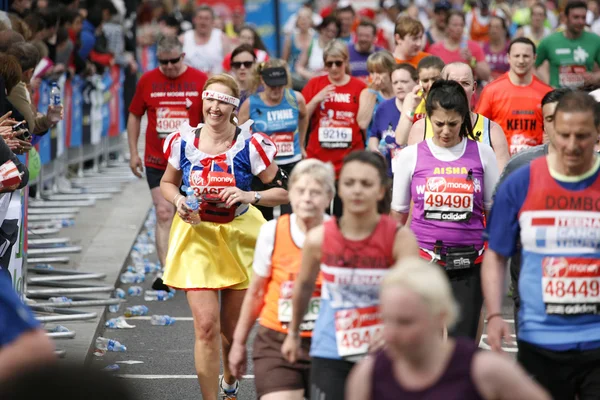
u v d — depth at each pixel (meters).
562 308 13.57
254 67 29.28
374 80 31.14
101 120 48.69
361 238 13.30
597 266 13.55
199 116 30.19
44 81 36.03
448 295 10.33
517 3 73.75
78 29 43.50
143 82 30.00
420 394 10.47
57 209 39.38
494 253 14.22
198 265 18.44
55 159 41.47
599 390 13.54
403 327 10.19
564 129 13.28
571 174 13.62
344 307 13.41
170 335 25.12
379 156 13.41
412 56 32.91
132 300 28.72
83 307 26.45
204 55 46.19
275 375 14.50
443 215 18.28
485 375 10.33
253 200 18.58
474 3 53.69
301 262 13.76
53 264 30.91
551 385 13.88
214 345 18.25
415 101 24.11
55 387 6.57
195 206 18.31
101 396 6.56
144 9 66.19
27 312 10.59
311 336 14.45
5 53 22.50
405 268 10.36
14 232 20.53
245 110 29.03
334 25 48.88
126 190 45.47
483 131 20.67
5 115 21.17
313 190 14.16
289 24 74.06
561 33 37.09
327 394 13.45
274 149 18.94
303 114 29.67
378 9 75.56
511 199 13.91
